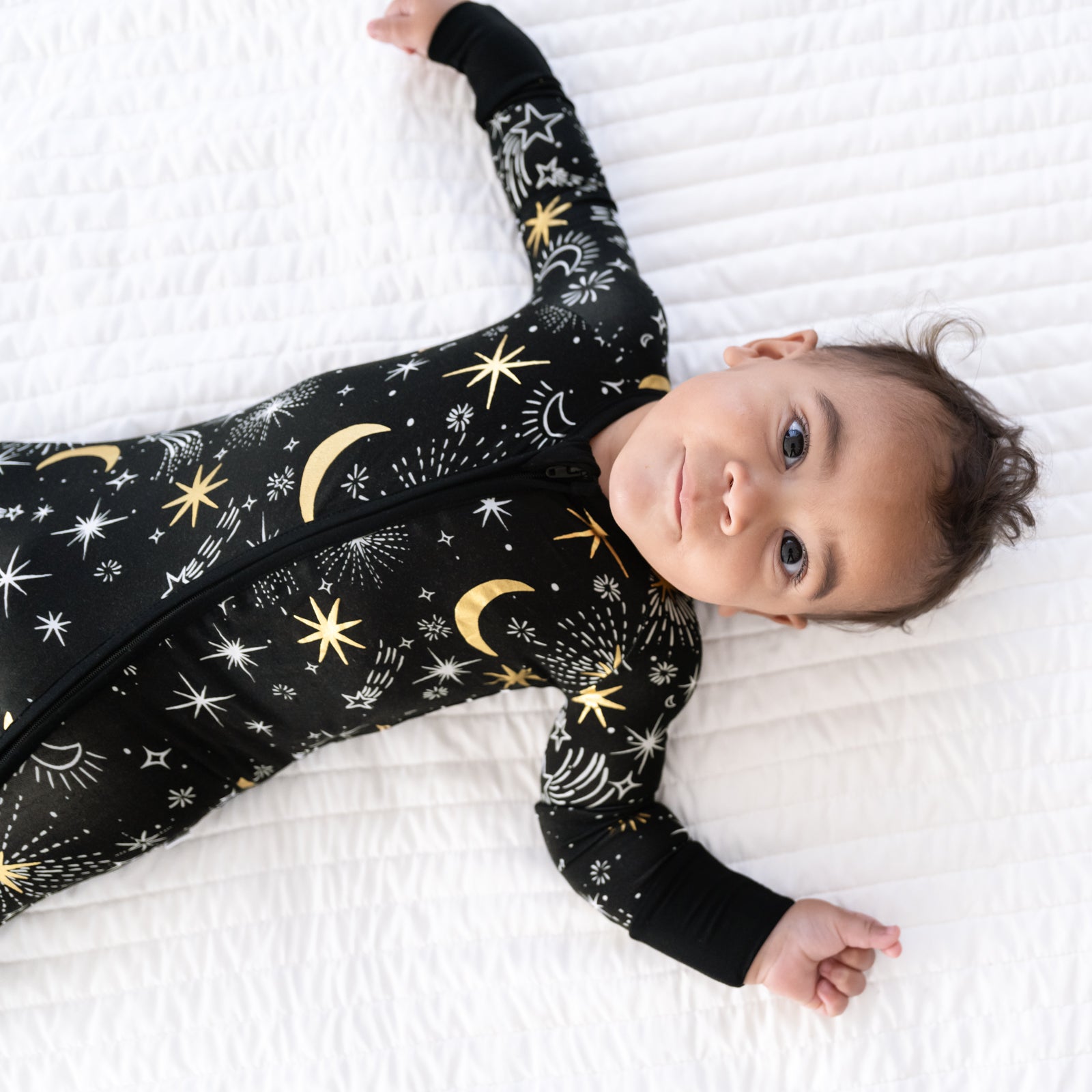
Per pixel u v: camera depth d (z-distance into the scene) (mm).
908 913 1112
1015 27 1254
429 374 1023
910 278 1215
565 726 1070
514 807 1138
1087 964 1097
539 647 1018
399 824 1129
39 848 979
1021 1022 1085
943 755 1142
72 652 939
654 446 961
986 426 997
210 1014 1077
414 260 1213
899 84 1245
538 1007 1090
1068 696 1146
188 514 986
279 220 1216
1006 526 1056
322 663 983
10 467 1050
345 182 1221
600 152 1239
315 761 1136
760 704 1153
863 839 1130
